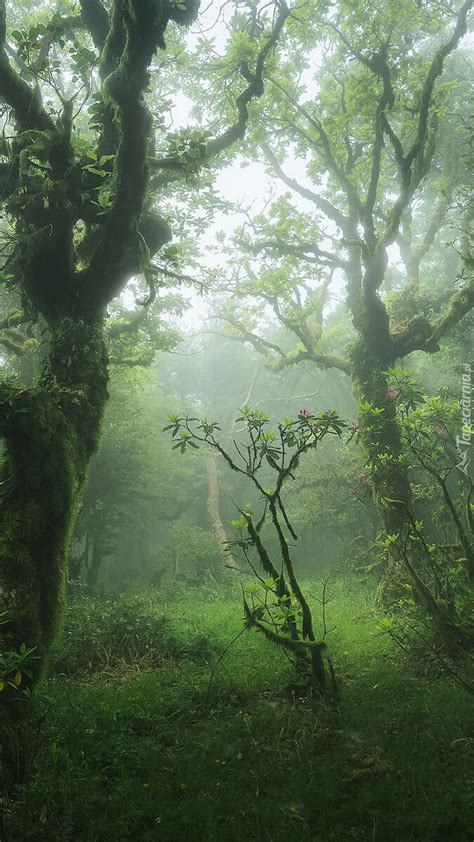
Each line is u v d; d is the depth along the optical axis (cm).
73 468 654
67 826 430
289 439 661
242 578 2058
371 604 1233
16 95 766
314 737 567
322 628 1034
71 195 738
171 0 660
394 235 1308
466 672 712
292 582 660
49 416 651
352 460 1928
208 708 692
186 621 1139
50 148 738
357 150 1498
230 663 843
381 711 623
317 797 456
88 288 778
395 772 484
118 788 481
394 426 1230
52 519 627
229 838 407
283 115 1463
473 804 425
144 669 909
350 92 1359
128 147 703
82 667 913
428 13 1315
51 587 610
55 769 507
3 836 418
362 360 1370
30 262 766
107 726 615
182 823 429
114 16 772
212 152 1052
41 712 637
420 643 821
